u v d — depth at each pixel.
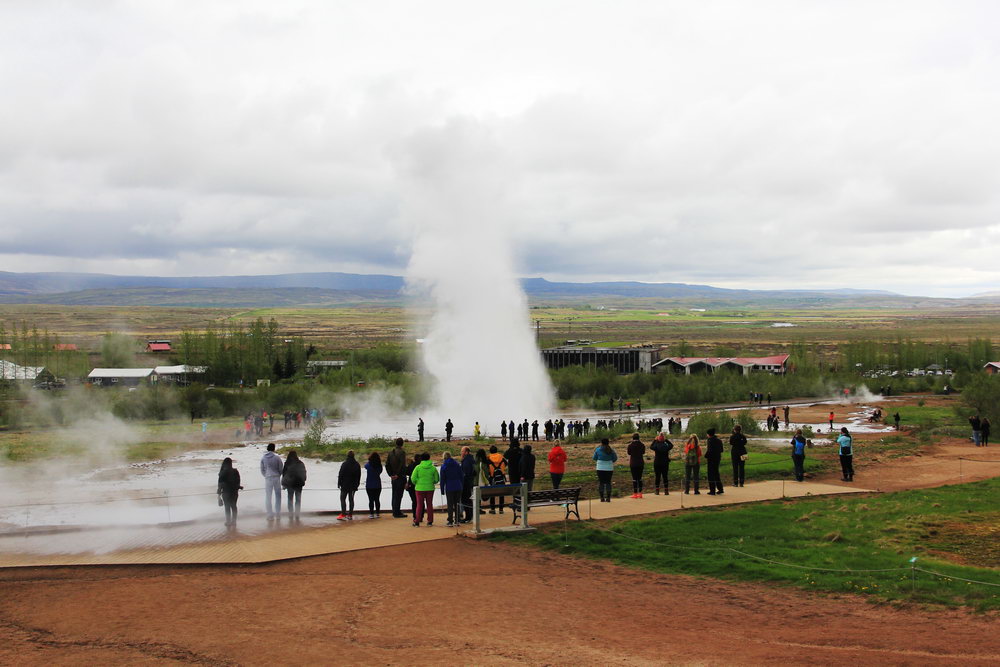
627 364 127.81
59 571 17.80
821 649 12.57
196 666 12.02
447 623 14.14
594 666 11.91
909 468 34.25
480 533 20.86
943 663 11.63
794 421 71.25
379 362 134.38
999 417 51.03
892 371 145.62
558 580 17.02
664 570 17.81
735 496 26.25
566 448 49.84
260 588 16.39
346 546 20.00
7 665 12.13
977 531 20.41
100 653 12.63
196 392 83.62
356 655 12.45
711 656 12.30
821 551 18.77
